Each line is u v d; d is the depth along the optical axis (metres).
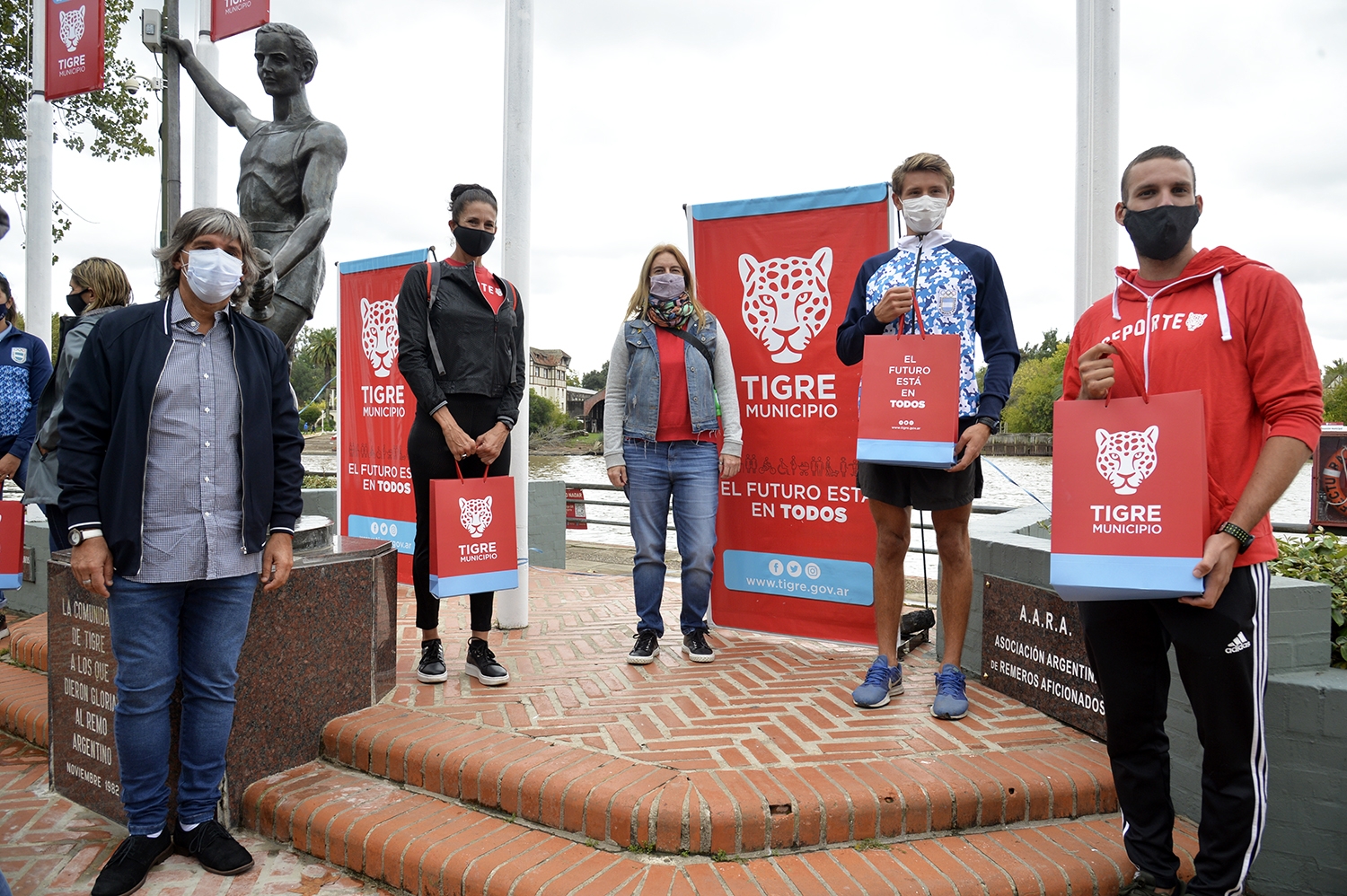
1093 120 4.16
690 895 2.30
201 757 2.74
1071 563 2.19
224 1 6.41
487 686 3.68
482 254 3.72
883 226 4.03
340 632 3.36
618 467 4.08
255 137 4.95
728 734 3.08
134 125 16.41
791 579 4.41
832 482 4.27
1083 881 2.45
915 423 3.07
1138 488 2.13
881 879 2.38
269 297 3.09
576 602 5.43
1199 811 2.87
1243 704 2.15
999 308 3.28
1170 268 2.31
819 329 4.23
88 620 3.14
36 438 4.48
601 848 2.56
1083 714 3.14
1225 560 2.05
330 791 3.00
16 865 2.83
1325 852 2.66
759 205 4.31
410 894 2.59
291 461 2.84
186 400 2.57
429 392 3.51
